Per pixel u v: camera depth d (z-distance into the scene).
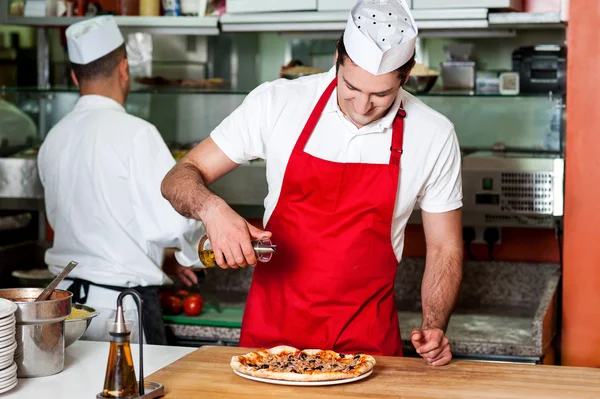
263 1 2.94
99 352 1.95
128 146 2.56
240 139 2.06
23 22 3.16
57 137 2.66
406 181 2.02
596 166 2.62
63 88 3.23
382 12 1.81
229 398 1.53
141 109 3.42
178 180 1.95
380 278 2.02
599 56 2.60
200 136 3.40
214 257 1.83
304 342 2.02
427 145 2.02
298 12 2.92
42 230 3.56
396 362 1.80
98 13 3.21
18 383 1.70
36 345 1.72
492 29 3.06
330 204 1.99
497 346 2.52
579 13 2.61
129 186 2.57
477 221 3.01
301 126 2.03
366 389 1.60
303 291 2.01
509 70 3.27
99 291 2.57
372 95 1.82
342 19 2.88
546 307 2.56
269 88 2.08
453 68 3.13
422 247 3.31
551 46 3.02
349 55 1.80
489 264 3.21
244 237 1.74
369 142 2.01
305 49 3.41
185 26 3.05
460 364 1.79
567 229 2.67
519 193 2.92
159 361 1.86
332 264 1.99
